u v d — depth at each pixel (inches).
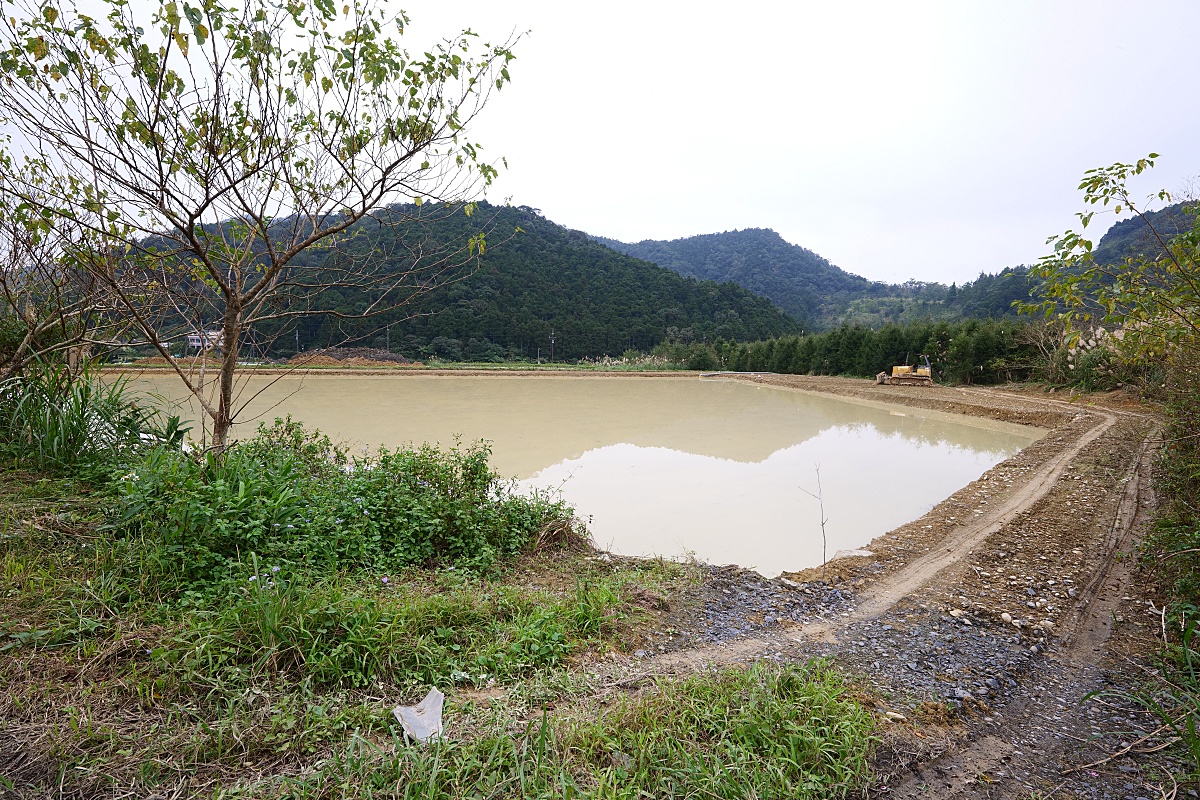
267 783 84.2
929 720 120.4
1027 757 112.1
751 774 95.5
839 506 305.3
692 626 158.2
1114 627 169.2
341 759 90.3
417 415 560.4
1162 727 117.8
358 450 381.1
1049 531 249.9
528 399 748.0
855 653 149.0
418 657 119.1
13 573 120.6
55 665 100.6
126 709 94.5
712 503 304.2
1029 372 892.6
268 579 132.3
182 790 81.5
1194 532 177.3
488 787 87.4
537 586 174.2
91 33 134.9
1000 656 149.9
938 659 147.6
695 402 763.4
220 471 169.8
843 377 1264.8
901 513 297.1
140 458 190.2
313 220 178.1
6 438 191.3
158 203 150.7
